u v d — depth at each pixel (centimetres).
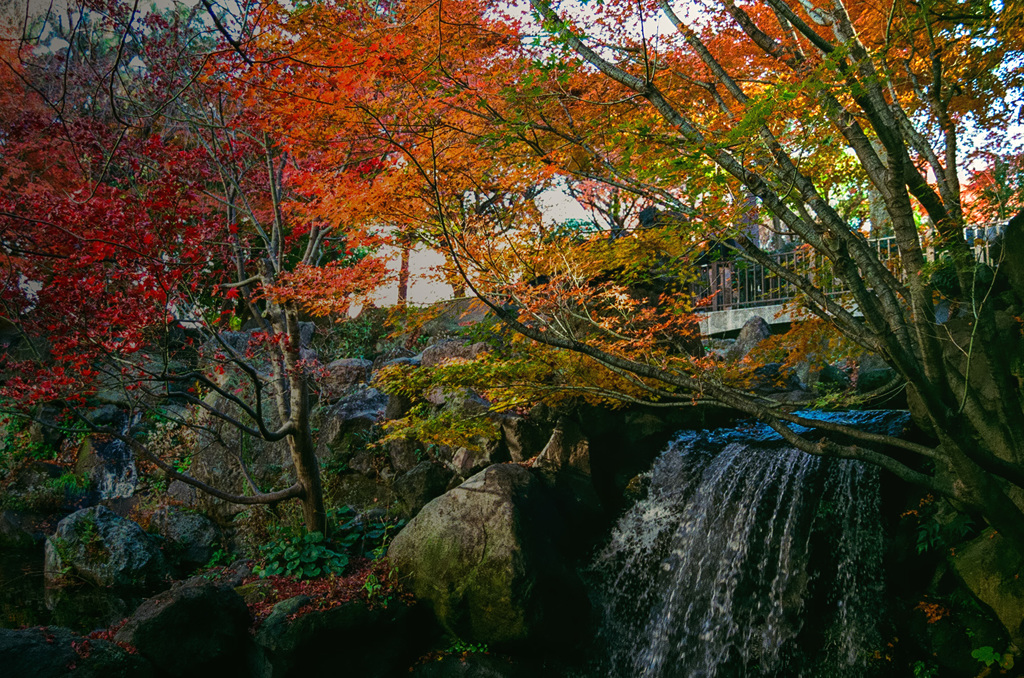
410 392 887
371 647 736
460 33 601
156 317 595
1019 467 463
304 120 590
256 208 910
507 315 541
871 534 720
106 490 1176
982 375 628
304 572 824
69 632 635
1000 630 593
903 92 677
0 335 1056
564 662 769
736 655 722
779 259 1402
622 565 870
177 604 690
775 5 493
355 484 1066
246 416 1124
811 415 926
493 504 805
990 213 595
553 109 659
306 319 1561
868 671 652
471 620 754
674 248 701
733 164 496
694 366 681
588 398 848
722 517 813
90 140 657
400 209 632
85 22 674
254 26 522
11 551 1034
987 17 515
